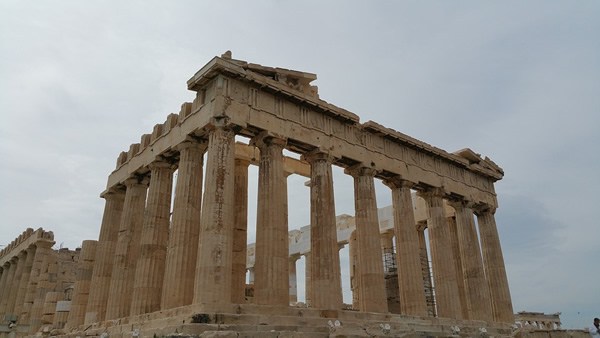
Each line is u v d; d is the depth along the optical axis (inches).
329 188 1117.7
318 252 1064.2
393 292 1706.4
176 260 946.7
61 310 1568.7
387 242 1828.2
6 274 2428.6
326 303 1018.1
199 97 1039.0
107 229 1331.2
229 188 933.8
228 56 1017.5
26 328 1866.4
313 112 1156.5
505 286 1518.2
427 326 1114.1
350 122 1230.3
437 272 1342.3
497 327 1346.0
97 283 1261.1
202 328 711.7
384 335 837.8
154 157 1160.8
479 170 1594.5
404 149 1369.3
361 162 1221.1
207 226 887.7
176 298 916.6
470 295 1419.8
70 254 2101.4
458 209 1519.4
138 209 1261.1
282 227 1002.7
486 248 1567.4
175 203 1005.8
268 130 1035.3
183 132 1058.7
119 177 1343.5
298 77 1141.7
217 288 845.8
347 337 765.3
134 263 1208.8
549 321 2198.6
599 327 1088.2
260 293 949.2
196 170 1040.2
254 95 1045.2
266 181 1023.6
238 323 794.8
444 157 1467.8
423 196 1439.5
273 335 693.9
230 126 972.6
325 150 1135.0
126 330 931.3
